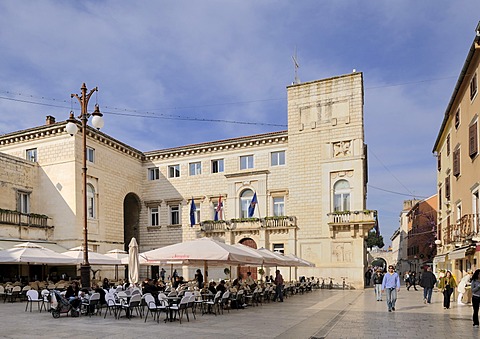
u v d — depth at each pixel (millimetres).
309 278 34156
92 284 26688
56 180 35188
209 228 40156
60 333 12742
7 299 24312
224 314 17422
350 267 35469
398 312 18000
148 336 12156
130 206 45312
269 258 22297
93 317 16500
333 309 19344
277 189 39125
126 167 42375
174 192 43594
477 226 21516
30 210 34875
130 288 19000
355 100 36969
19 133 36531
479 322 14688
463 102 25266
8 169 33031
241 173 40438
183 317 16453
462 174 25797
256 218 38531
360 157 36188
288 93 39500
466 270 24562
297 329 13336
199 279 25484
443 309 19219
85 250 18016
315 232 37031
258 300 22531
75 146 34781
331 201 36781
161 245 43406
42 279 33219
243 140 40781
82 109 18891
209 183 42188
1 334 12625
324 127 37781
